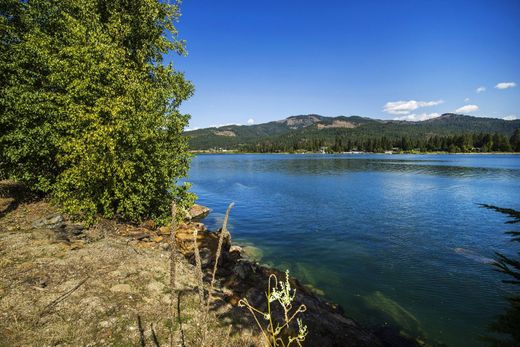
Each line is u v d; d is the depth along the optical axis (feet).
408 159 453.99
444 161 385.09
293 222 82.02
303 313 31.30
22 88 49.73
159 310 23.90
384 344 29.68
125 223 50.80
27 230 39.42
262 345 22.34
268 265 51.47
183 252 44.29
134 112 47.34
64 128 47.62
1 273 26.45
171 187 54.60
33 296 23.50
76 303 23.32
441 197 116.57
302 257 55.67
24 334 19.33
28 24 56.18
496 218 83.10
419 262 52.60
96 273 28.55
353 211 94.48
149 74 62.23
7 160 52.29
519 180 167.63
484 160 402.72
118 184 47.39
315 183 168.04
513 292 41.34
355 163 358.64
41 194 59.93
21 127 49.24
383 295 40.98
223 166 341.21
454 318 35.40
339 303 38.75
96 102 45.47
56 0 56.90
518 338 14.28
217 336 21.89
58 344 19.04
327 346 25.88
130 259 32.65
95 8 57.98
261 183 174.09
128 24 59.77
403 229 73.41
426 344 30.55
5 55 50.57
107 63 48.16
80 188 45.73
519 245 60.64
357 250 59.00
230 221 84.53
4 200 53.52
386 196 120.78
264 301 32.04
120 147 45.83
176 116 56.90
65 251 32.73
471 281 44.96
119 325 21.49
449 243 62.39
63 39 53.26
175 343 20.30
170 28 68.18
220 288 32.76
